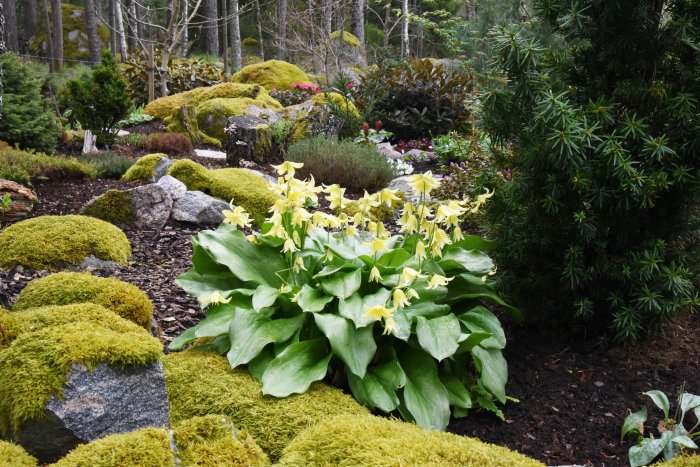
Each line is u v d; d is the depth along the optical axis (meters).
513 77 3.47
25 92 8.54
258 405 2.69
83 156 8.61
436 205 5.28
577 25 3.32
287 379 2.83
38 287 3.34
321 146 8.45
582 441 2.96
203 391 2.79
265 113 11.60
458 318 3.36
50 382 2.28
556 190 3.33
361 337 2.93
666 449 2.68
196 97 13.51
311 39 19.38
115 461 1.93
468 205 4.12
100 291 3.32
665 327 3.67
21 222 4.73
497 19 10.48
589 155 3.29
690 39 3.25
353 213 6.52
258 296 3.00
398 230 6.18
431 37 24.52
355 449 2.08
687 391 3.22
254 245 3.44
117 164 7.53
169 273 4.61
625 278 3.42
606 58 3.45
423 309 3.14
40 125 8.42
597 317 3.67
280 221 3.06
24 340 2.45
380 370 3.01
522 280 3.71
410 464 1.96
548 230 3.56
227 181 6.34
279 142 9.47
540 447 2.94
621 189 3.25
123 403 2.37
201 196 5.82
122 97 9.73
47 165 6.87
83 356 2.34
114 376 2.38
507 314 4.05
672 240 3.55
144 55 16.56
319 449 2.14
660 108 3.31
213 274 3.50
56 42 20.27
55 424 2.25
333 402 2.75
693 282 3.55
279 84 16.00
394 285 3.18
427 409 2.92
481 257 3.48
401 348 3.18
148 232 5.42
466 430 3.07
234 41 22.73
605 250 3.52
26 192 5.78
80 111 9.57
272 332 3.03
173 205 5.72
